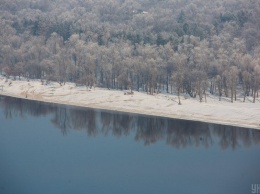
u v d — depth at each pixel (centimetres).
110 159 13338
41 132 16162
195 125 17512
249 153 14000
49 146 14488
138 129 17025
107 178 11875
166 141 15450
